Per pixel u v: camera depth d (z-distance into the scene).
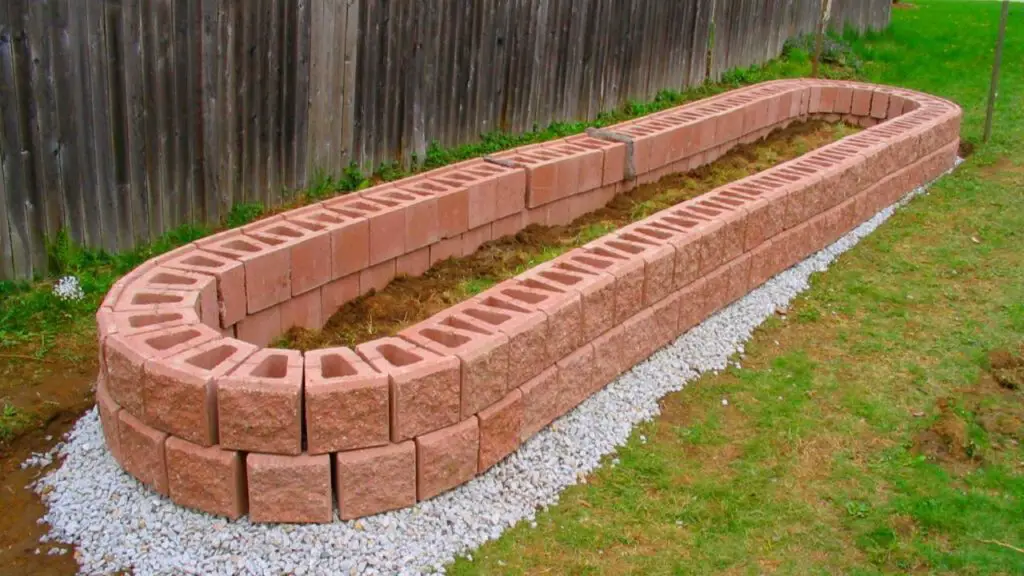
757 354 6.41
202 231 7.17
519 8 10.16
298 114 7.91
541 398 4.90
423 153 9.45
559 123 11.38
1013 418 5.53
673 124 9.99
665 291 6.05
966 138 12.16
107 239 6.55
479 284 6.94
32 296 5.98
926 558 4.22
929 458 5.12
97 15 6.14
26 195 6.02
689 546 4.31
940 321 6.96
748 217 6.89
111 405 4.35
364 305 6.37
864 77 15.80
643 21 12.47
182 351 4.19
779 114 12.19
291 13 7.57
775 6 15.71
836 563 4.22
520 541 4.30
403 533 4.16
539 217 8.20
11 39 5.73
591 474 4.86
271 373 4.25
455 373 4.26
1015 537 4.39
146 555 3.98
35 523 4.24
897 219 9.27
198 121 7.02
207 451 4.02
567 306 5.02
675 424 5.43
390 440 4.15
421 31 8.98
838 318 7.00
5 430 4.77
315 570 3.93
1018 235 8.80
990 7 24.23
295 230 5.98
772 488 4.79
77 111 6.17
